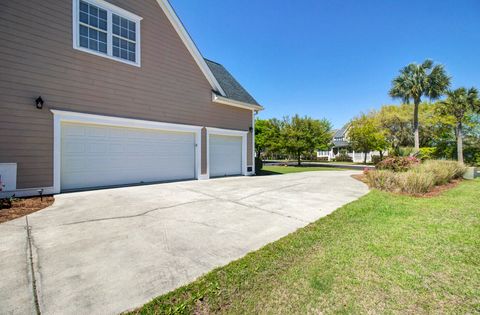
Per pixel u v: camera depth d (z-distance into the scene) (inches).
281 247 119.0
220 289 82.7
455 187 338.0
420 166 368.2
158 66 348.8
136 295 78.9
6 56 226.1
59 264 100.1
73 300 75.5
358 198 249.8
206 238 133.4
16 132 231.0
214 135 444.8
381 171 329.1
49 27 251.1
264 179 416.8
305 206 212.4
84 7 278.2
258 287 84.0
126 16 312.3
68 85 264.4
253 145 521.3
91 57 281.9
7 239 127.6
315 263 102.1
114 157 308.7
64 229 145.0
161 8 351.9
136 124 323.3
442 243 124.0
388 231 143.4
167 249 117.6
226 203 221.3
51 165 251.9
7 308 70.7
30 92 239.1
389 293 80.5
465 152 866.1
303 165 1021.2
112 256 108.8
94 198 235.0
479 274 92.8
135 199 233.1
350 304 74.5
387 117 1079.6
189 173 397.7
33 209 191.8
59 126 257.9
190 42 385.7
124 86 311.9
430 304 74.8
